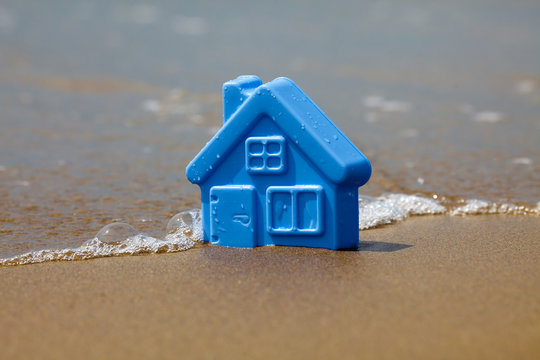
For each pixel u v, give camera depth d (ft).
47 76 5.96
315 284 2.10
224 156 2.33
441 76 6.13
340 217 2.28
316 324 1.95
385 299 2.03
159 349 1.90
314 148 2.25
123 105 4.73
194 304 2.04
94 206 2.71
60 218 2.61
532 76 5.99
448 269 2.17
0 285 2.15
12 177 3.01
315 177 2.28
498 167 3.06
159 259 2.27
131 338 1.93
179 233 2.41
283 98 2.27
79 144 3.50
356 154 2.27
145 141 3.59
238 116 2.30
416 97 5.08
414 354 1.87
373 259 2.23
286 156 2.29
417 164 3.12
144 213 2.65
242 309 2.01
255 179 2.31
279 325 1.95
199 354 1.88
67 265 2.26
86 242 2.38
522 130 3.76
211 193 2.34
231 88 2.32
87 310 2.03
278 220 2.31
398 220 2.56
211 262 2.24
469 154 3.25
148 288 2.11
